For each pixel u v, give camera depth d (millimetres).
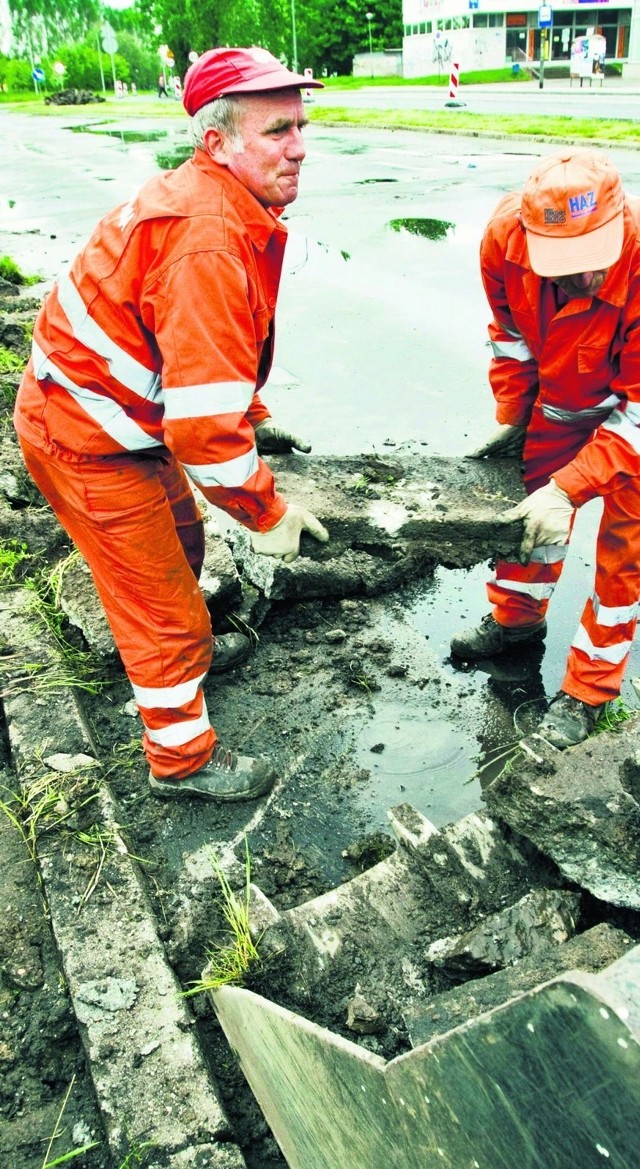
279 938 1975
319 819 2684
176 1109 1782
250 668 3348
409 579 3863
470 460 3166
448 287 8055
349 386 6016
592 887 1887
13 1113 1894
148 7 52938
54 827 2436
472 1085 920
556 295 2510
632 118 18047
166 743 2600
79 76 69938
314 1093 1408
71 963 2066
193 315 1929
